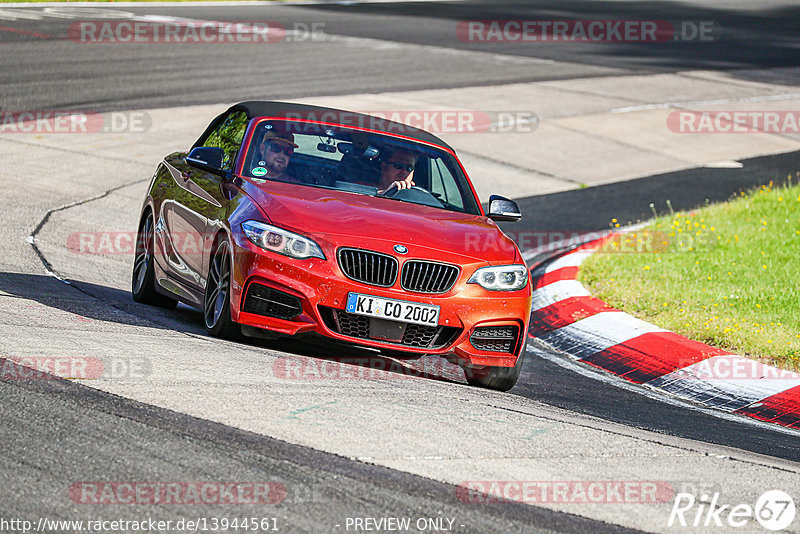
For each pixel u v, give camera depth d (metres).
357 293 23.39
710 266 40.72
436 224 25.70
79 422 16.81
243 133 28.48
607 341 31.91
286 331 23.58
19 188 46.75
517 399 24.05
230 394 19.33
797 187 56.62
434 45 108.31
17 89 68.88
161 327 25.83
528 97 84.00
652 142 73.38
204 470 15.37
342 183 27.20
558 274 39.53
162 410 17.86
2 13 103.00
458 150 65.00
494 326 24.52
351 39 107.31
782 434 24.77
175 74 79.19
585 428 20.98
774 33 144.62
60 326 23.59
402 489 15.55
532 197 56.62
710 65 111.06
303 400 19.62
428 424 19.20
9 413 16.86
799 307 35.25
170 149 58.19
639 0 176.00
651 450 19.86
